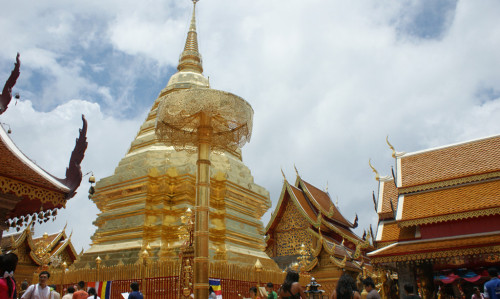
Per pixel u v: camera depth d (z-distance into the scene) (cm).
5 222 925
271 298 1038
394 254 1525
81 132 960
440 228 1561
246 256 1698
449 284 2025
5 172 821
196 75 2209
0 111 865
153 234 1606
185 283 1074
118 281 1328
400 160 1906
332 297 718
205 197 880
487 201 1492
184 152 1777
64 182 920
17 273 2461
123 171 1823
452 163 1744
